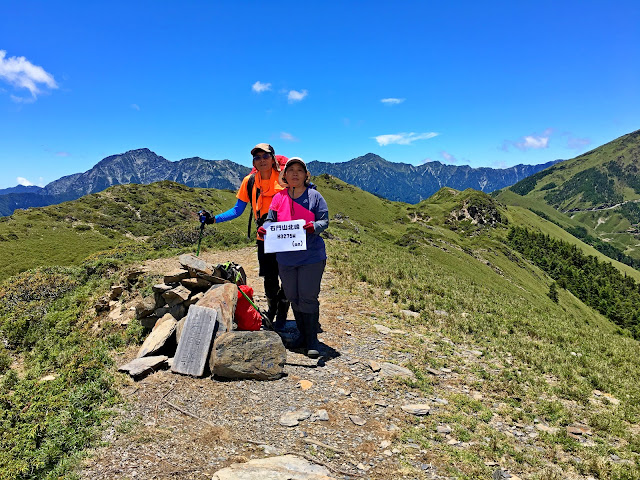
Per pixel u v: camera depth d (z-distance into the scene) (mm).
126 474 3475
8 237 75000
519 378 6828
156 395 4977
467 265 72688
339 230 32000
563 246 145750
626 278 137125
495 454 4348
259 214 6438
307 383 5457
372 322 8672
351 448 4129
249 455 3838
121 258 18531
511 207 191000
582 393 6594
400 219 150250
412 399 5434
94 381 5391
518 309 13727
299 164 5441
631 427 5688
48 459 3930
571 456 4648
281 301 7043
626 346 11375
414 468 3881
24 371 8344
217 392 5066
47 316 11336
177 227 24734
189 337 5789
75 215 94938
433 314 9914
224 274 7176
